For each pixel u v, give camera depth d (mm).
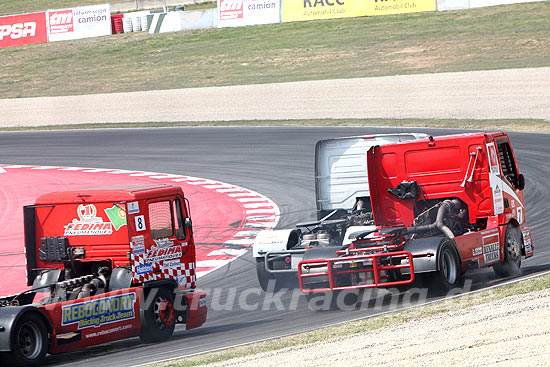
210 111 138875
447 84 138625
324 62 173375
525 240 45219
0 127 142625
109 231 36406
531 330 27516
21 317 30906
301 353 28438
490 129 103812
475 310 32906
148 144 117312
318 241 45094
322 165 50312
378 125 113188
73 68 198250
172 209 38031
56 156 114438
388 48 178125
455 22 194125
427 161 43094
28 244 37875
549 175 78188
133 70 189625
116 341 38469
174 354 32594
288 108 133875
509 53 160750
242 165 97812
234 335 35750
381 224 44000
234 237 66062
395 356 25906
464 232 42500
